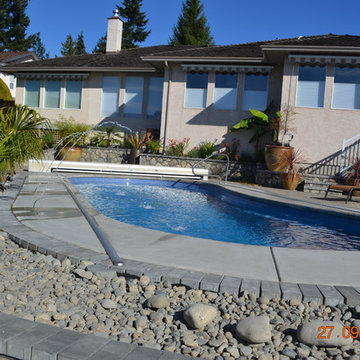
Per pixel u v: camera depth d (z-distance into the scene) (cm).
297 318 322
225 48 1892
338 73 1430
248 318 296
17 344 248
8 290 355
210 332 301
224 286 369
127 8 4953
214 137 1720
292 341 293
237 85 1695
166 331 300
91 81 2052
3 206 721
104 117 2039
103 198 1092
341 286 384
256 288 366
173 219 860
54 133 1800
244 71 1669
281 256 486
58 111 2111
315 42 1443
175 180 1392
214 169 1541
